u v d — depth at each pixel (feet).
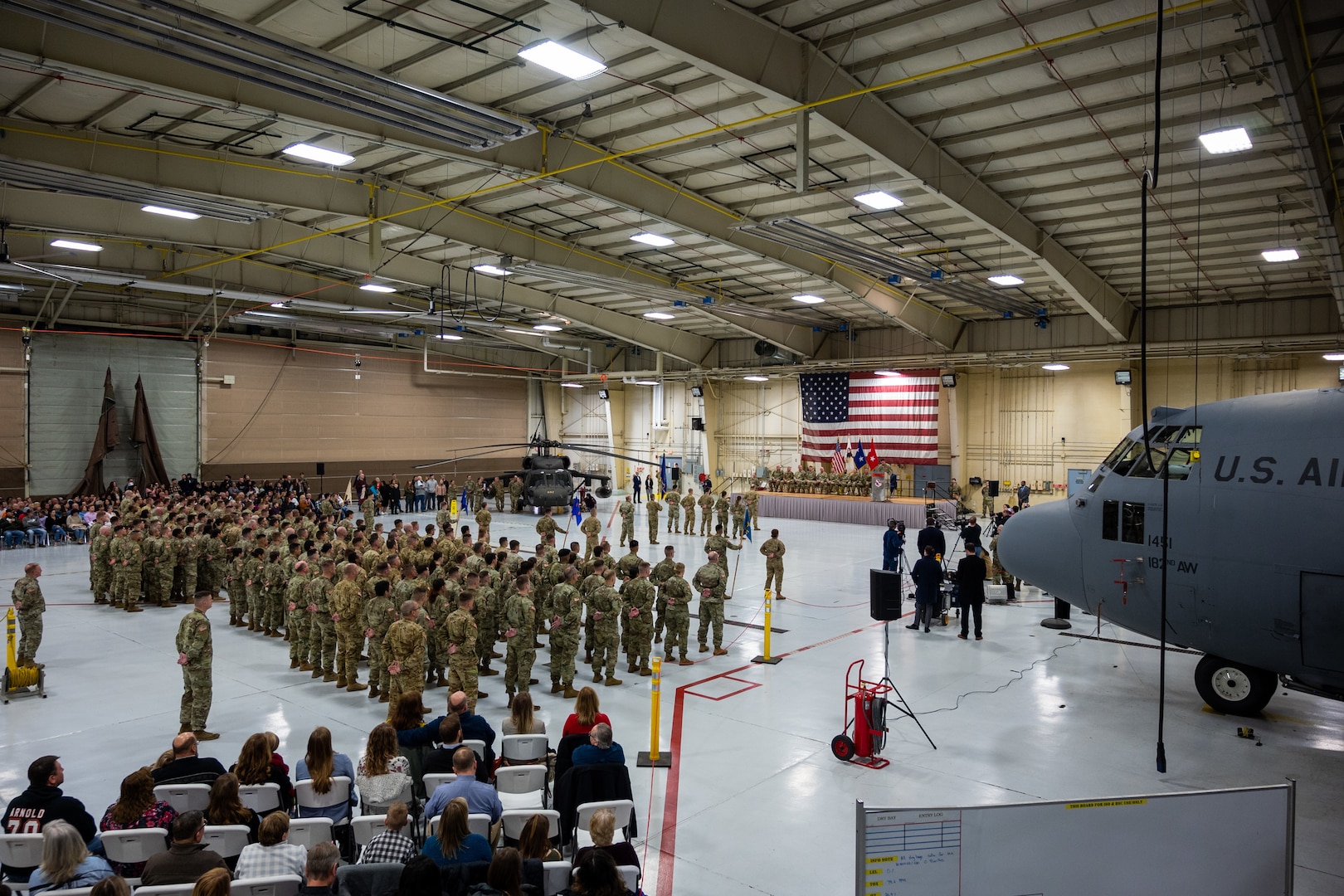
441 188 64.59
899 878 13.97
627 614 41.34
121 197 51.70
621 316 118.42
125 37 31.58
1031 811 14.38
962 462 113.29
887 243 73.92
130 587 55.47
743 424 139.03
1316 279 77.71
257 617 50.93
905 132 48.98
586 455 157.28
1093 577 37.99
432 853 17.10
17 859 18.11
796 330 117.50
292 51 31.91
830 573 70.03
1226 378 92.43
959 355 102.99
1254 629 32.50
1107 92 43.55
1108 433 101.91
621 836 23.82
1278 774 28.78
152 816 19.26
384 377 132.87
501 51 42.04
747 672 41.65
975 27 38.81
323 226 73.46
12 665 37.68
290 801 22.17
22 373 96.12
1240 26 35.91
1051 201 59.41
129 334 104.37
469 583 39.04
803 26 40.22
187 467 110.01
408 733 24.58
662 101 47.96
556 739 32.01
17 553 80.38
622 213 68.49
